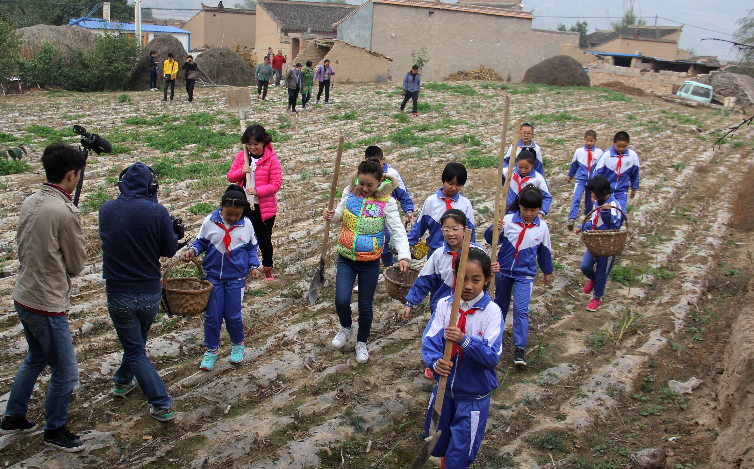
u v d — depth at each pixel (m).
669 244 9.54
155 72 27.75
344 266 5.73
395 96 26.64
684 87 32.69
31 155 13.50
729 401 4.89
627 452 4.64
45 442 4.32
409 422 4.88
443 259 4.67
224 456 4.38
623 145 8.73
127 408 4.93
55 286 4.12
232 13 55.31
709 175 15.15
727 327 6.69
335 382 5.46
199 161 13.95
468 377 3.87
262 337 6.26
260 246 7.44
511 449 4.62
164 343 5.95
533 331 6.59
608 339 6.40
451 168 5.65
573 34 37.47
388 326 6.65
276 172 7.18
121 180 4.53
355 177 5.54
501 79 35.94
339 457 4.46
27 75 27.97
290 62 45.34
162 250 4.57
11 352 5.64
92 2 51.16
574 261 8.73
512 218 5.70
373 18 33.69
